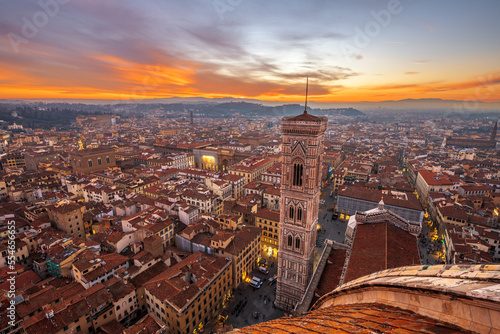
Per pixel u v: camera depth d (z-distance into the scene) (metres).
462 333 11.54
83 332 70.88
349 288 25.64
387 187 185.50
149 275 91.12
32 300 72.19
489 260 96.19
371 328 14.02
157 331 66.62
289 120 71.81
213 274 87.00
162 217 119.69
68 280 87.69
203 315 83.00
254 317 87.38
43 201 144.25
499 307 10.58
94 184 167.38
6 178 182.50
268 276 109.19
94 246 99.62
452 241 110.44
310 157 71.81
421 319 14.69
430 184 178.00
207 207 144.50
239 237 107.44
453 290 12.92
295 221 79.00
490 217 132.75
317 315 21.42
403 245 67.69
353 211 155.00
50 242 100.81
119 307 79.56
